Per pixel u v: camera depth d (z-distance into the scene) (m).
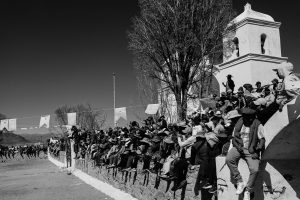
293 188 7.37
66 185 19.62
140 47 22.95
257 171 6.66
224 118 8.57
